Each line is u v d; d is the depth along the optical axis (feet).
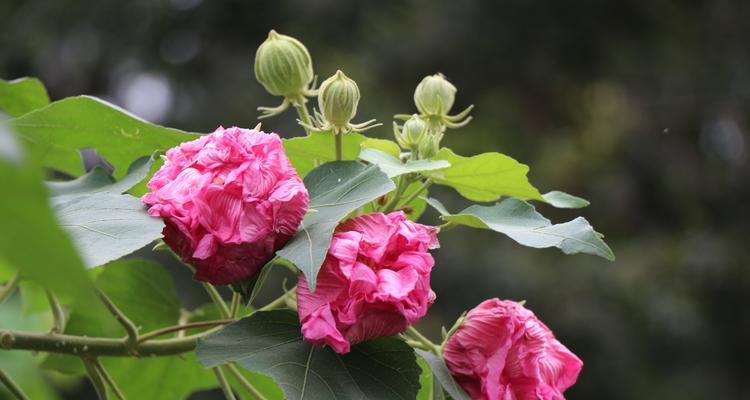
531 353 4.53
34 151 5.27
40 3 27.58
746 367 26.07
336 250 3.93
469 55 28.45
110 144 5.33
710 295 26.63
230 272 4.07
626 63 30.27
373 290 3.92
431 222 23.04
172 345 4.97
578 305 24.21
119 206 4.09
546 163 28.50
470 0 28.58
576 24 29.14
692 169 30.68
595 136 29.99
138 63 27.86
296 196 4.00
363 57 27.99
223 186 3.97
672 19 30.40
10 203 1.44
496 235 24.43
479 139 28.19
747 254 27.68
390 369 4.19
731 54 31.24
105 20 27.78
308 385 4.04
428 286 4.10
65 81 28.09
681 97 31.27
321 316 3.90
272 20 28.09
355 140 5.20
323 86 4.92
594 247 4.48
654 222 29.68
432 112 5.53
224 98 26.45
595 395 24.02
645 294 25.40
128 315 6.11
